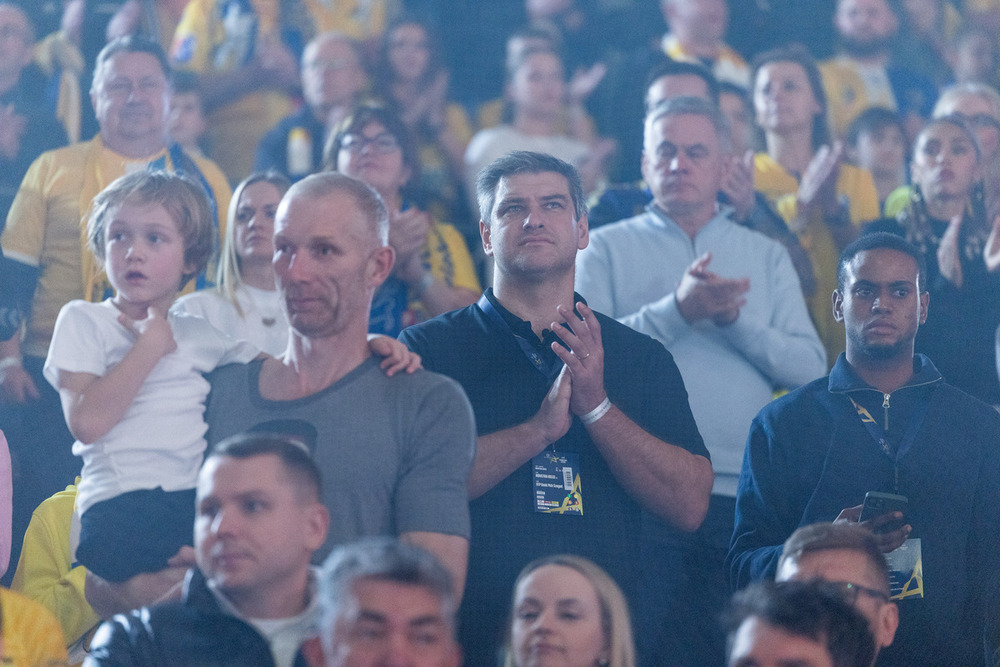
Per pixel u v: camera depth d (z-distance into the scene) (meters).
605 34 12.25
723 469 7.32
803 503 6.35
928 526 6.22
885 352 6.57
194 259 6.53
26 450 7.47
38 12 9.82
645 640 6.00
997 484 6.30
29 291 7.91
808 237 9.06
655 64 11.03
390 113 8.73
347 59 10.36
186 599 4.98
